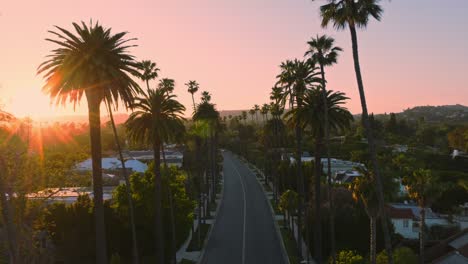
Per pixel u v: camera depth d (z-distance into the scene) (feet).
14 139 79.82
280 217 219.00
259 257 150.51
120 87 89.20
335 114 126.93
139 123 122.62
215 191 295.69
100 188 90.07
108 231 137.39
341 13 82.94
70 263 130.52
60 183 90.79
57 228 130.93
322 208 163.63
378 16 82.94
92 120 87.81
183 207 155.74
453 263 115.85
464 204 246.27
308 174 264.52
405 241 158.30
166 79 180.24
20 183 77.71
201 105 245.65
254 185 335.06
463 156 404.36
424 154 417.90
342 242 157.07
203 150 256.52
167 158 387.14
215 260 147.43
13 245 71.82
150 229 146.20
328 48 122.01
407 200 231.30
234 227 199.00
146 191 145.59
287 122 141.69
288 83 150.92
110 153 398.01
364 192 106.63
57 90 83.41
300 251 148.97
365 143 493.36
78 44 85.05
